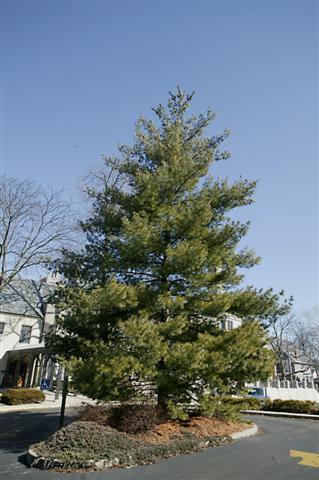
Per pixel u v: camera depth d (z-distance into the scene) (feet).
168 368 32.35
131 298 34.24
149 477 22.88
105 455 25.66
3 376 105.70
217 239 40.14
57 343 39.19
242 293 38.70
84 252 44.80
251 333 34.50
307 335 170.71
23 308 112.37
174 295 38.47
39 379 102.73
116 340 36.14
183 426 36.24
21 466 25.36
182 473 23.97
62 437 27.45
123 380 31.78
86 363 31.63
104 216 43.04
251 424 45.47
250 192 43.65
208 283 38.68
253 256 42.14
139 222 36.29
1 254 74.59
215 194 42.45
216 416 41.96
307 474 24.30
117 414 35.78
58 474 23.24
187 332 38.11
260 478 23.15
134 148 46.96
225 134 48.24
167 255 36.73
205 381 33.12
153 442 30.30
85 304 33.30
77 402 74.79
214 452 30.55
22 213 75.25
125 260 38.40
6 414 57.52
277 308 39.47
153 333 30.25
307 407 70.54
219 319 39.32
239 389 35.78
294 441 37.73
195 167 43.34
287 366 183.73
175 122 47.37
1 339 108.17
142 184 40.81
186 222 38.01
